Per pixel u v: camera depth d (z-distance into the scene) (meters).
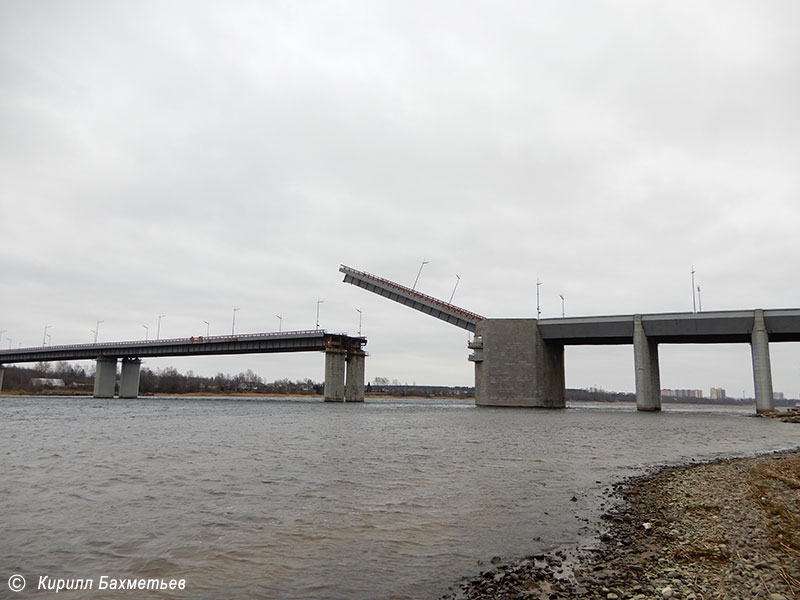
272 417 82.56
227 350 151.38
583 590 11.38
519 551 14.33
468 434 54.09
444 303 135.75
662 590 11.03
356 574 12.65
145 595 11.38
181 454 35.00
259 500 20.50
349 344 154.88
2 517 17.75
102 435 49.50
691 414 116.25
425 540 15.35
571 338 126.00
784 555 13.02
